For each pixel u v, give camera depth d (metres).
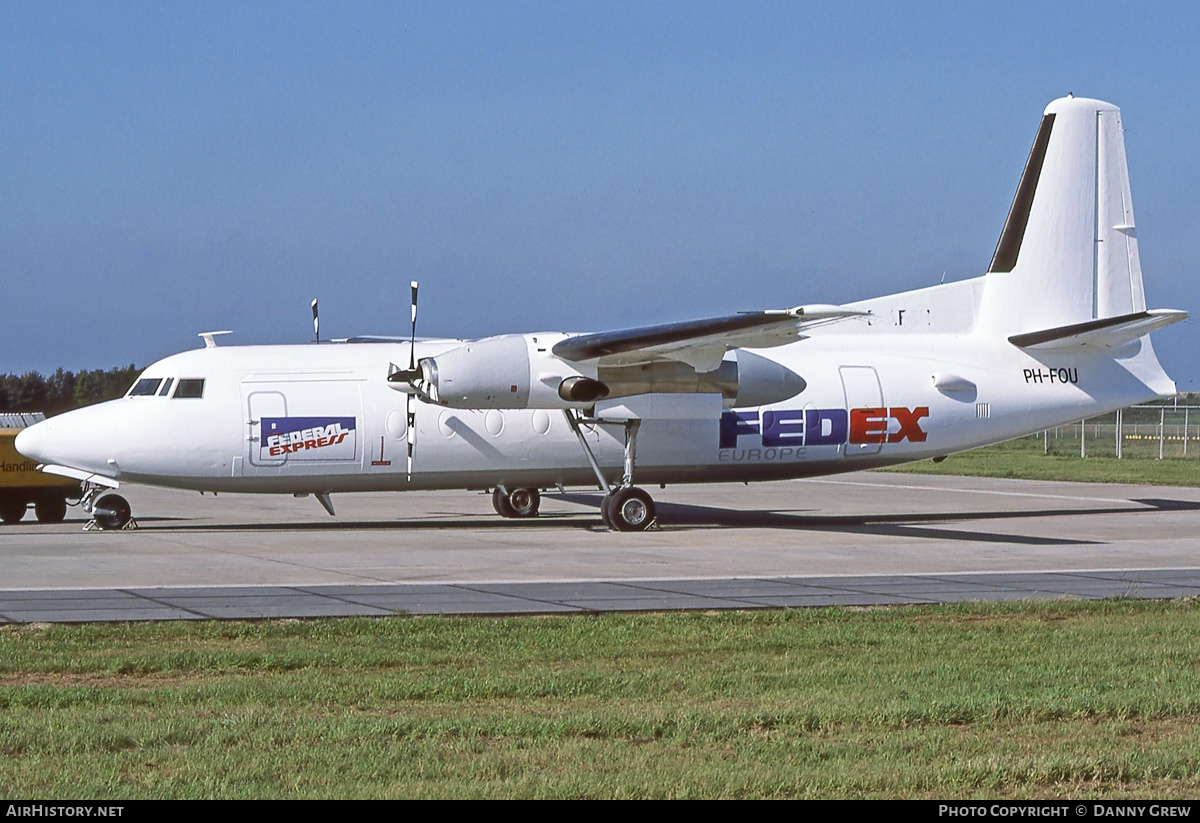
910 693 35.91
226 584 55.22
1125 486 136.12
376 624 45.34
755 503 113.38
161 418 81.38
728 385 84.50
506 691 35.91
